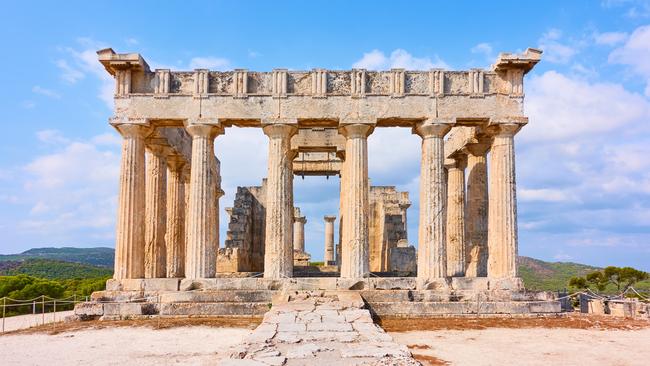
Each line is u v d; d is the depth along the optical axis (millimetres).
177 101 30125
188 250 29391
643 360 16547
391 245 48000
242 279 28875
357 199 29625
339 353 14008
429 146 30141
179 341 19625
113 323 25172
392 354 13727
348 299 25078
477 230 35031
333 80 30578
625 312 29984
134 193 29609
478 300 28078
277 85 30297
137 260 29422
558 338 20844
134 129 29859
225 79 30688
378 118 29891
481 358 16469
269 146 30312
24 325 27281
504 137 30188
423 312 27203
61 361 16094
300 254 55125
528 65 30109
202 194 29562
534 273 109688
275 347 14867
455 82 30641
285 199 29844
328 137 40656
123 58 29562
